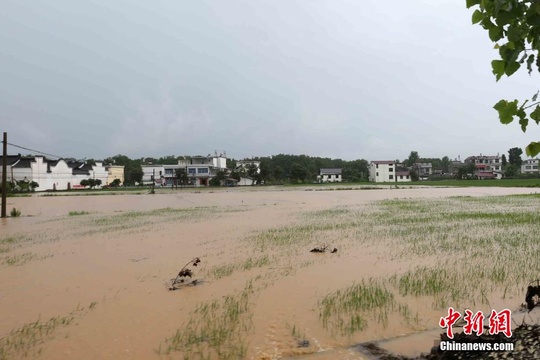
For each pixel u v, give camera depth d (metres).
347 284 8.16
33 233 18.61
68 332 6.03
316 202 36.47
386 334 5.53
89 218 25.41
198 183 107.50
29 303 7.58
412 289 7.50
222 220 22.08
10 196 58.19
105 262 11.30
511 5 2.75
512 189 54.72
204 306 7.07
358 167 131.62
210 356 5.02
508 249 10.88
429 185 79.81
